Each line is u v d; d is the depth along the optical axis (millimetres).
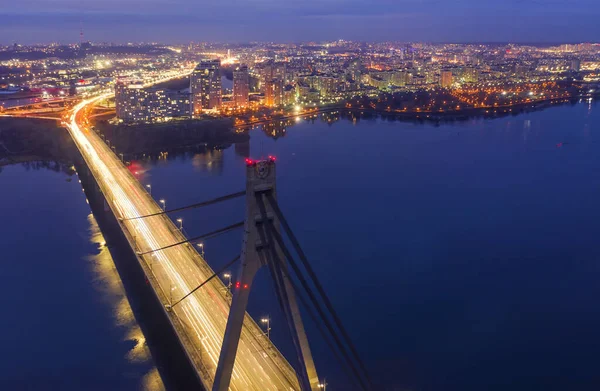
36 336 133875
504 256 181750
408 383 117875
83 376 118938
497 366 124000
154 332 134125
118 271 166625
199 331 114250
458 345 131500
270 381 99375
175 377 117312
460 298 153125
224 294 132750
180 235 172750
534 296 154750
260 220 86062
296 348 88750
